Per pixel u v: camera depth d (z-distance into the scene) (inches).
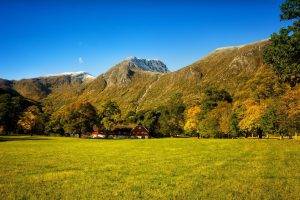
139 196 928.9
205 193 940.0
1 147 3393.2
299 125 3385.8
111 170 1472.7
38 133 7854.3
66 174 1362.0
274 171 1283.2
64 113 7534.5
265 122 4623.5
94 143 4175.7
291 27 2315.5
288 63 2320.4
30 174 1385.3
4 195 962.1
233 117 5743.1
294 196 868.6
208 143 3294.8
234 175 1231.5
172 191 982.4
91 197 926.4
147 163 1706.4
